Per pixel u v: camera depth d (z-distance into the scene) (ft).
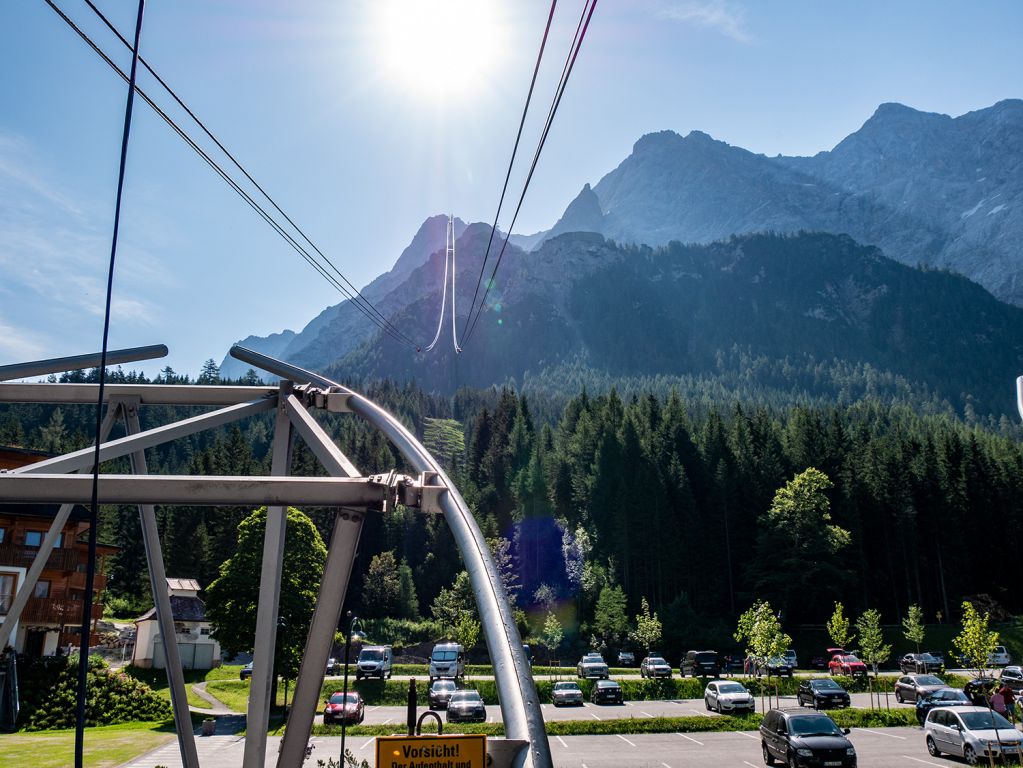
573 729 141.08
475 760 25.49
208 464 426.51
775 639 180.14
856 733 135.13
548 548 355.77
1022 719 117.50
